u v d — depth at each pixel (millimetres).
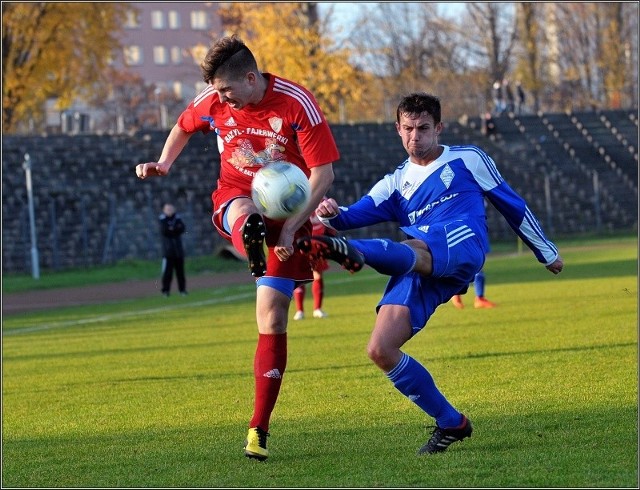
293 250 10031
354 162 74625
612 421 11109
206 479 9281
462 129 83562
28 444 11805
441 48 107125
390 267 9352
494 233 72562
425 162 10414
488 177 10461
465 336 20797
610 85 105125
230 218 10086
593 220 75688
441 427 9984
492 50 106500
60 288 48438
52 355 21875
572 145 83062
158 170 10859
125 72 120875
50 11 76312
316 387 15023
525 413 11883
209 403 14227
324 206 10359
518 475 8758
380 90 102438
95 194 63469
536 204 75812
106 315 32656
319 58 80375
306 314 29016
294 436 11312
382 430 11438
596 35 107562
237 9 85500
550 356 16953
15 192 61906
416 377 9805
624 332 19953
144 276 54062
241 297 38438
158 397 15047
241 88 10008
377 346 9672
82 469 10148
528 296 30797
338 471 9320
